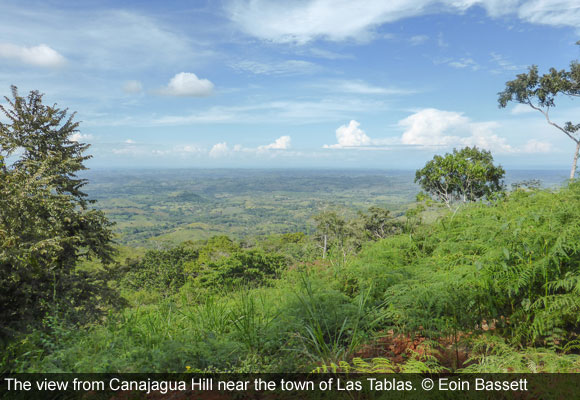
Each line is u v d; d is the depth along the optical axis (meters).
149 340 3.32
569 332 2.58
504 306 2.79
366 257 4.34
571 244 2.51
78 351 3.02
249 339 3.12
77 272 7.09
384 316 3.19
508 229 2.85
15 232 4.99
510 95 24.17
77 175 8.04
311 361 2.72
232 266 22.58
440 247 3.58
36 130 7.84
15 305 4.62
